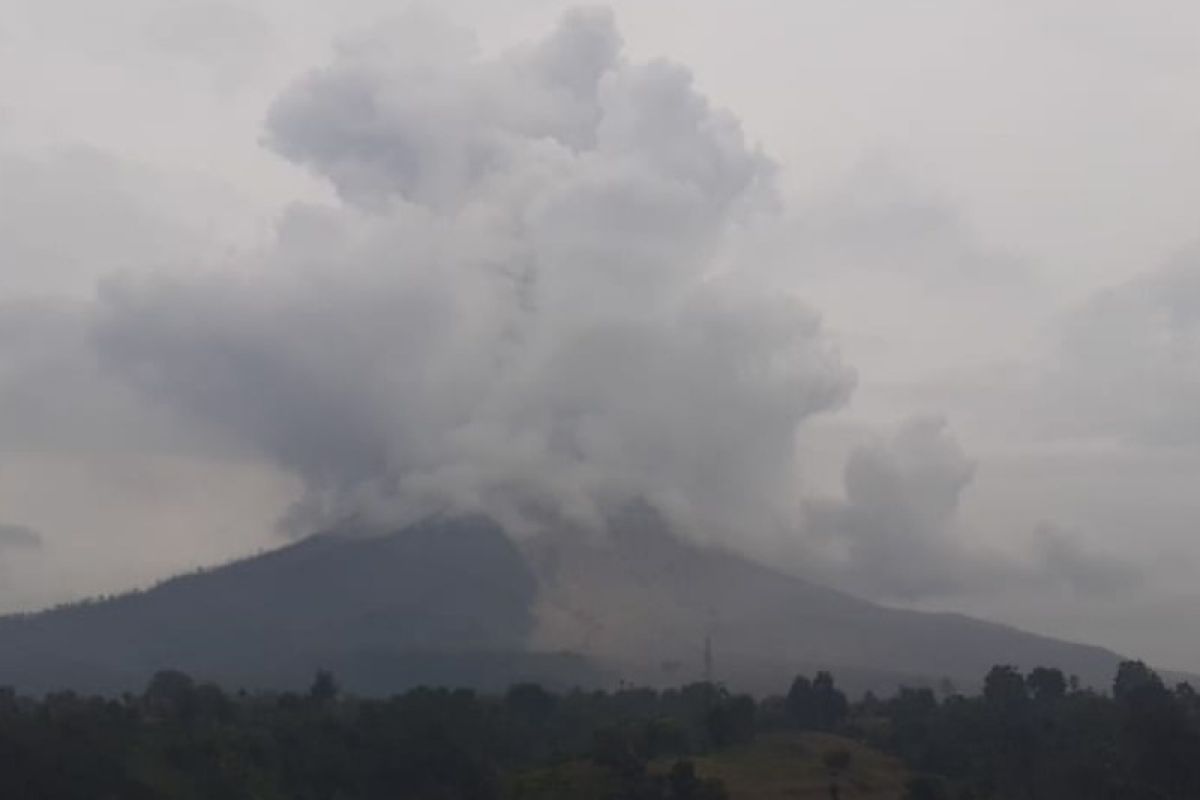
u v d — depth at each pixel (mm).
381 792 97062
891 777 101938
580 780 96188
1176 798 88500
